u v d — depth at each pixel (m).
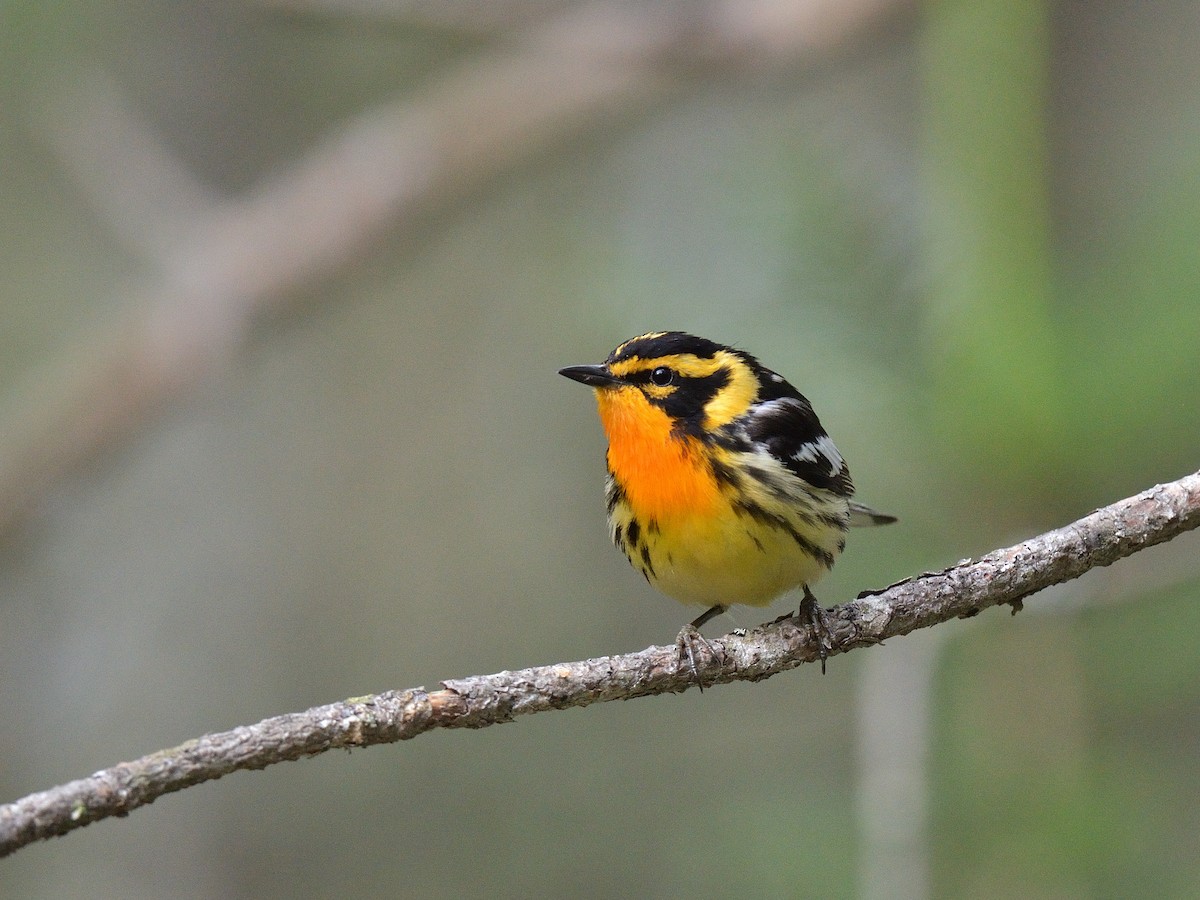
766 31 14.01
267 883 13.64
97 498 14.68
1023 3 7.18
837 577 8.01
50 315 15.38
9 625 14.26
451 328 15.88
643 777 13.22
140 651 14.31
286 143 16.22
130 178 14.41
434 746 13.92
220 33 15.70
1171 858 7.85
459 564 15.09
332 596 14.98
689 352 8.42
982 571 6.57
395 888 13.30
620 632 14.38
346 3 13.52
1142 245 7.04
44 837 4.90
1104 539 6.39
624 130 15.54
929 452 7.30
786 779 11.27
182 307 14.43
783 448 8.26
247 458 15.20
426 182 14.95
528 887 12.92
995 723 7.72
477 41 14.05
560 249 14.52
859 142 8.46
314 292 14.90
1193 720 8.27
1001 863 7.48
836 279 7.72
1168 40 11.89
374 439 15.58
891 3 13.78
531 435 15.41
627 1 14.34
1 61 13.41
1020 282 6.90
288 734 5.30
